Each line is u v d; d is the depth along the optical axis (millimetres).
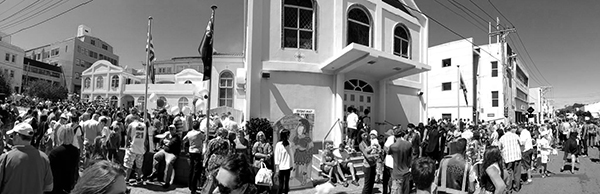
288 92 10867
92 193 1726
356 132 10859
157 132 10297
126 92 36312
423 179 3070
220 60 24125
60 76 59125
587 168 11602
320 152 10164
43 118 9758
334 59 10281
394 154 6234
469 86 27156
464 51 27719
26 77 51156
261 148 7352
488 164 4199
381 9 13211
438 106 28766
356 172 9328
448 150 12281
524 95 45219
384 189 7027
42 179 3693
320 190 4598
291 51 11008
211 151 6398
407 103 14977
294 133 7715
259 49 10492
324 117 11422
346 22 11906
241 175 2256
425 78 15992
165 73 50156
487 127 17719
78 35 68188
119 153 8930
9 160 3422
